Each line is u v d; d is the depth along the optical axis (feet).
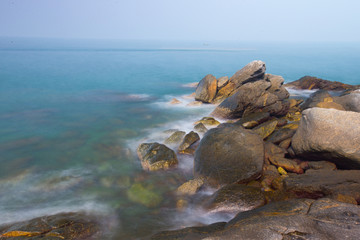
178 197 28.27
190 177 33.19
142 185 31.19
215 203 24.48
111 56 259.19
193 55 305.12
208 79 71.72
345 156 27.35
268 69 167.63
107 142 45.52
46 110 67.26
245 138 33.58
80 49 378.12
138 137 47.67
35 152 41.47
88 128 53.21
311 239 14.80
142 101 77.25
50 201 27.94
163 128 52.42
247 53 365.40
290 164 31.45
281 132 39.42
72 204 27.32
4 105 71.77
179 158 37.63
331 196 22.66
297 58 269.23
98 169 35.78
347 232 15.20
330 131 28.66
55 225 21.84
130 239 21.65
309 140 30.45
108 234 22.30
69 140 46.65
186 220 24.36
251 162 30.19
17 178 33.04
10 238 20.01
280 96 64.13
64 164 37.32
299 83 91.91
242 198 24.31
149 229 23.09
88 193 29.73
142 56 271.08
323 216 16.94
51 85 102.37
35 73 129.39
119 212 25.93
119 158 39.14
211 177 29.86
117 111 65.92
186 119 57.98
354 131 27.32
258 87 58.59
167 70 157.07
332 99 49.93
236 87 70.28
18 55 228.63
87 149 42.60
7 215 25.07
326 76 137.59
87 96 84.38
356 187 23.12
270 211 18.76
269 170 31.45
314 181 25.46
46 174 34.24
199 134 44.78
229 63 209.87
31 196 28.96
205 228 19.90
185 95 85.71
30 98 80.48
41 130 52.03
